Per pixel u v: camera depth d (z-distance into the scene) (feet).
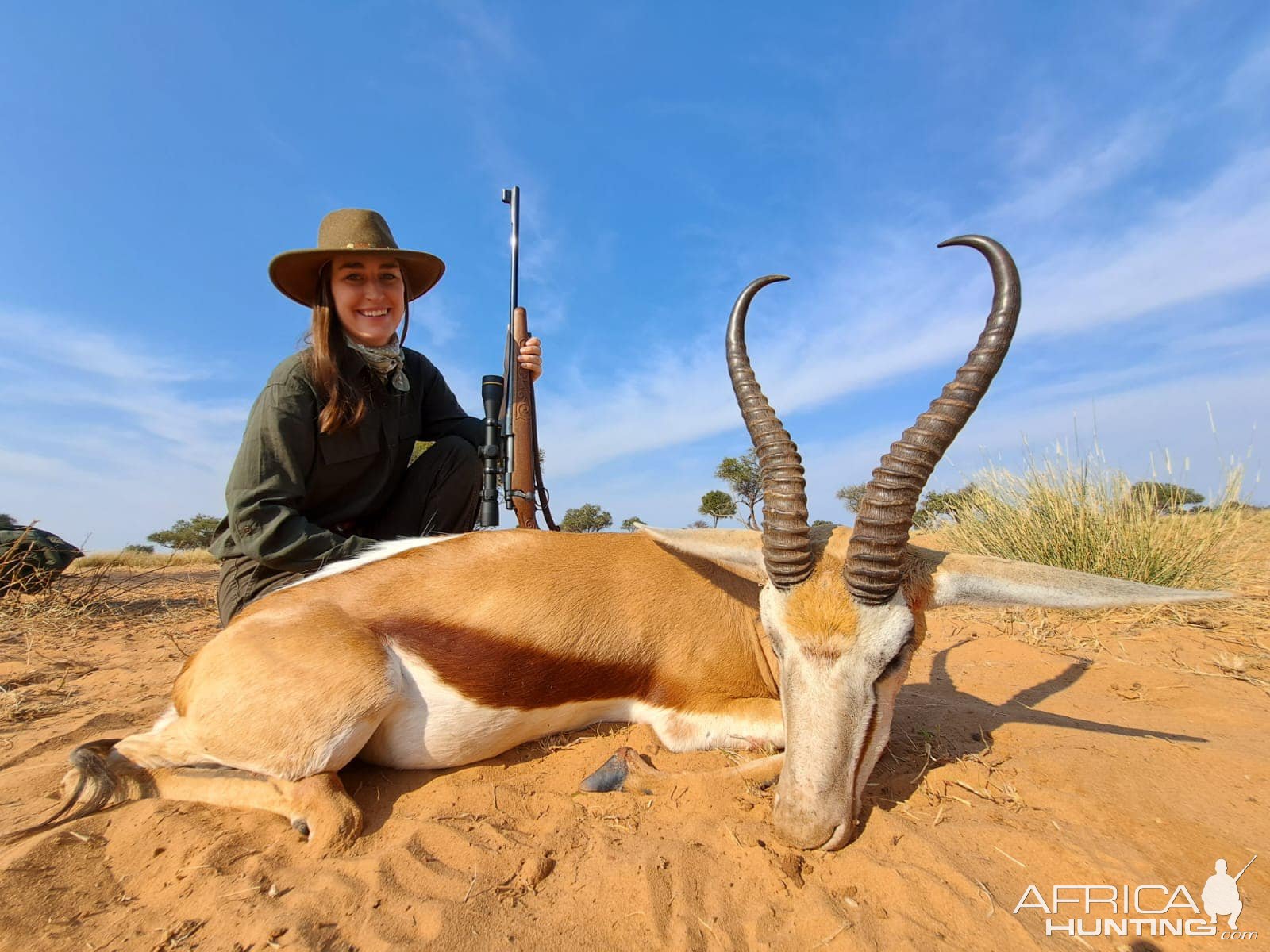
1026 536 7.97
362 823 3.06
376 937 2.37
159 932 2.42
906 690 4.88
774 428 3.18
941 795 3.28
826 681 2.93
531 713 3.68
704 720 3.85
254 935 2.38
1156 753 3.65
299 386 4.48
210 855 2.83
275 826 3.07
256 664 3.25
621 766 3.44
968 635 6.36
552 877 2.72
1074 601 3.04
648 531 3.74
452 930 2.40
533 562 3.82
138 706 4.95
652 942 2.36
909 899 2.52
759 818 3.05
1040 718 4.24
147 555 20.12
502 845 2.91
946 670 5.36
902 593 3.09
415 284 5.37
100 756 3.35
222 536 4.61
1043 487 8.32
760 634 4.03
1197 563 7.36
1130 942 2.36
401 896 2.58
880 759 3.65
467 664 3.51
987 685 4.95
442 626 3.51
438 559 3.76
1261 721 4.14
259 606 3.54
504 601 3.63
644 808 3.19
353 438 4.79
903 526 2.91
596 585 3.84
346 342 4.81
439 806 3.24
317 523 4.91
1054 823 3.03
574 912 2.51
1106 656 5.55
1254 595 7.26
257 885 2.67
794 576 3.08
